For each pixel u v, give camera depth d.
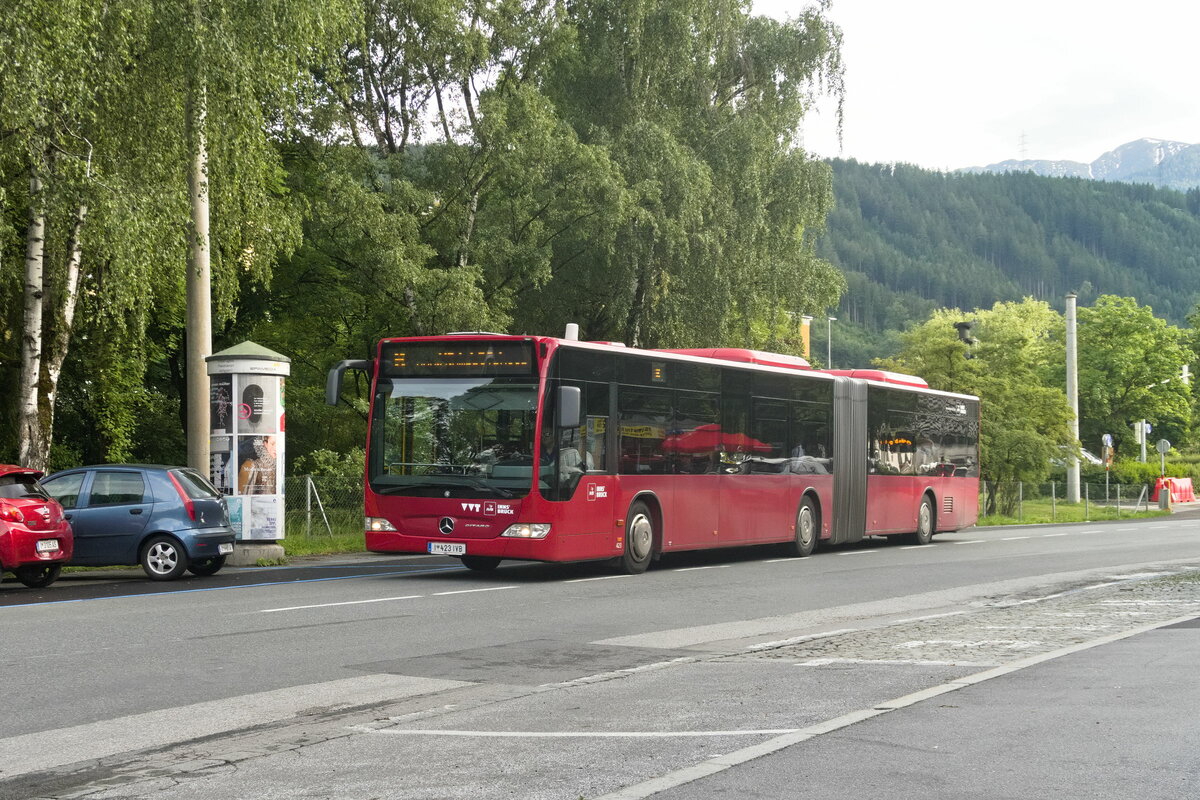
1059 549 27.06
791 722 7.88
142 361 29.23
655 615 14.12
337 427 37.25
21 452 21.95
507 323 31.91
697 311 35.03
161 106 20.83
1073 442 48.44
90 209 20.06
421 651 11.20
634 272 34.16
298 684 9.49
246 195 22.95
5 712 8.38
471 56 31.72
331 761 6.90
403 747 7.25
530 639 12.04
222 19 20.94
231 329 35.62
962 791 6.08
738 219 36.44
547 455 17.91
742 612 14.57
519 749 7.16
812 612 14.66
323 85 30.61
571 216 32.91
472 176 32.09
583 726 7.84
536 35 33.56
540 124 31.70
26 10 17.80
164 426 35.62
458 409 18.27
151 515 18.28
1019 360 48.84
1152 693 8.83
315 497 27.03
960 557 24.27
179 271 21.81
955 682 9.31
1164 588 17.59
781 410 23.61
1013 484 47.50
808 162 38.47
